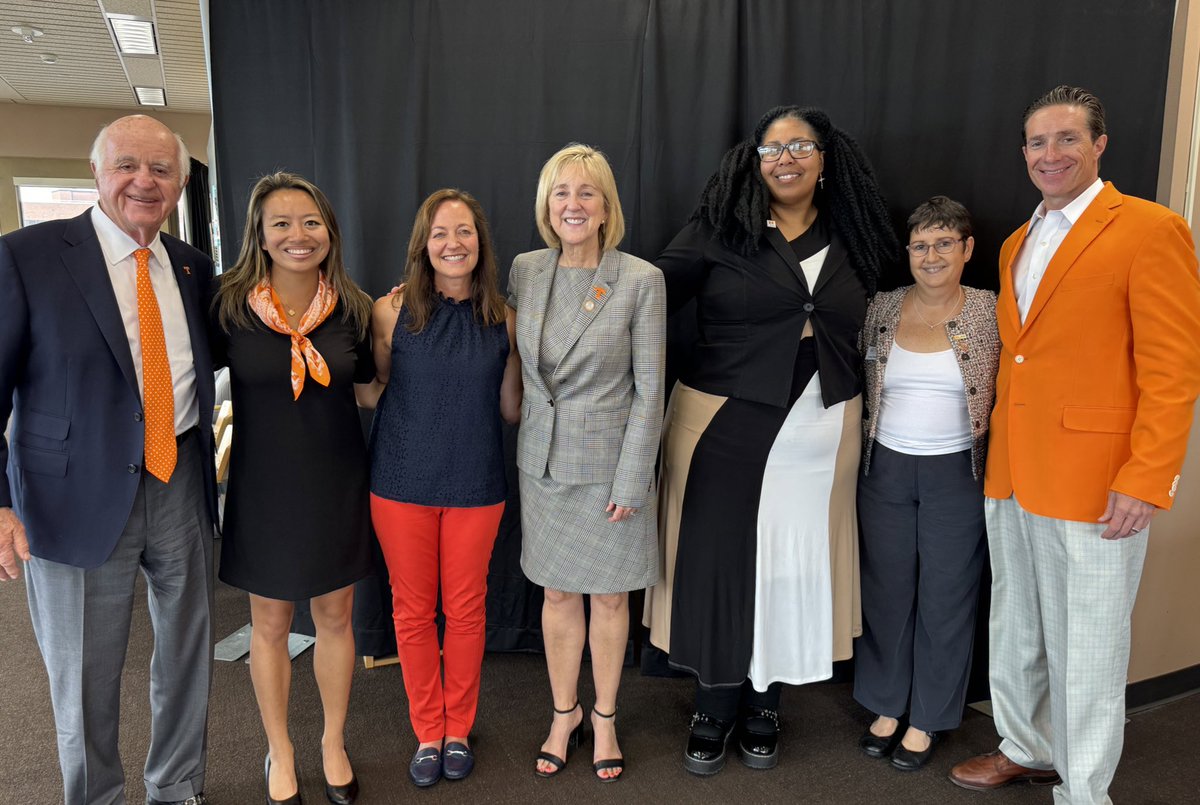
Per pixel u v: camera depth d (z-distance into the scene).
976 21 2.23
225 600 3.13
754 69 2.35
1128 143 2.18
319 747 2.11
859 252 1.96
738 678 1.95
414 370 1.77
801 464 1.92
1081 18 2.17
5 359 1.45
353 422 1.78
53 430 1.50
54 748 2.08
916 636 2.05
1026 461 1.76
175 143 1.56
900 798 1.93
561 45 2.38
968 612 2.00
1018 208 2.27
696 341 2.07
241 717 2.25
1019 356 1.77
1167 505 1.56
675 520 2.02
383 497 1.81
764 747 2.06
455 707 2.00
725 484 1.92
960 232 1.83
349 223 2.46
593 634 1.96
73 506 1.53
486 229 1.78
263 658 1.78
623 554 1.85
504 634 2.65
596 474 1.79
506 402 2.00
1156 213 1.60
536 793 1.93
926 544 1.98
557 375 1.77
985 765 1.99
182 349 1.64
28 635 2.76
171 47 5.95
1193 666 2.40
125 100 7.76
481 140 2.43
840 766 2.07
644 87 2.36
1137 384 1.61
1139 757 2.08
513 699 2.39
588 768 2.04
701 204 1.98
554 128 2.41
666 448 2.07
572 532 1.84
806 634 1.98
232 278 1.67
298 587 1.67
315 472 1.68
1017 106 2.23
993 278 2.30
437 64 2.40
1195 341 1.57
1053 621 1.77
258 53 2.45
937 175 2.30
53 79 6.93
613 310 1.74
